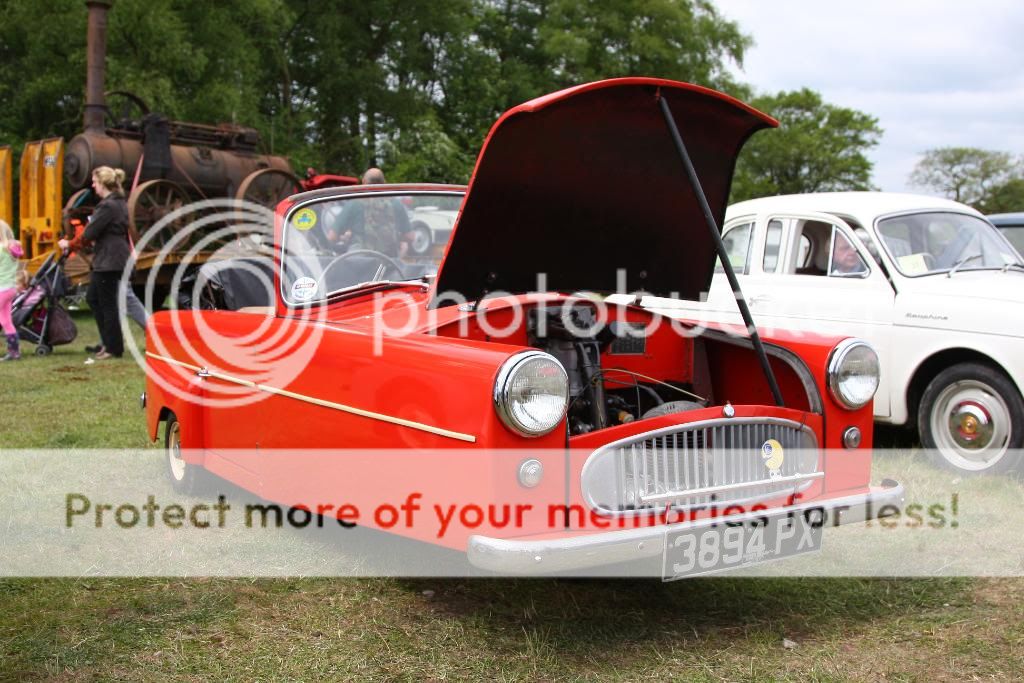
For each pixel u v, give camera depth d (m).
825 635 3.08
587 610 3.29
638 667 2.84
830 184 67.44
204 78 22.20
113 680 2.75
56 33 20.33
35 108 22.27
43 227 14.23
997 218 7.96
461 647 2.98
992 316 5.04
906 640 3.03
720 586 3.53
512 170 3.26
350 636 3.07
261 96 25.75
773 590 3.48
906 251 5.69
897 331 5.47
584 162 3.36
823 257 5.98
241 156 14.34
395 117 29.56
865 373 3.44
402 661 2.88
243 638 3.05
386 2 29.70
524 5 35.53
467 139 29.98
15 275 9.62
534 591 3.47
